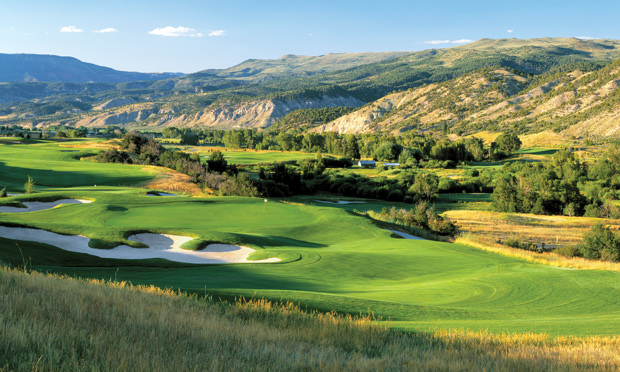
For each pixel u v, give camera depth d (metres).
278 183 123.38
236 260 35.19
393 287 27.84
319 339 11.50
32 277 13.66
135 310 11.12
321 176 150.50
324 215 59.06
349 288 26.50
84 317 9.84
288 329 12.32
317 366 8.73
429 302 23.56
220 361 7.98
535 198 109.81
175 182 98.88
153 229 39.22
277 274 29.17
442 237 58.44
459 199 128.62
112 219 49.78
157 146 152.88
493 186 147.25
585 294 27.45
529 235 82.06
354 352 10.31
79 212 51.78
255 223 53.34
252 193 96.56
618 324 17.47
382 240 48.91
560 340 13.23
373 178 155.62
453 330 14.91
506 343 12.38
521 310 22.92
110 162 128.00
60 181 92.81
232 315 13.78
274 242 41.19
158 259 31.59
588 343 12.67
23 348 7.08
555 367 9.66
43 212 51.47
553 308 23.83
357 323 14.04
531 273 34.12
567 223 94.38
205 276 26.47
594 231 63.50
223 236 38.88
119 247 34.47
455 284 29.53
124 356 7.21
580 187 140.25
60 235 35.78
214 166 130.12
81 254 29.41
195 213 56.41
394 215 72.25
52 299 10.83
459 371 9.20
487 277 32.34
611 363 10.06
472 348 11.60
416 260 38.22
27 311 9.16
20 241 29.58
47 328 8.23
